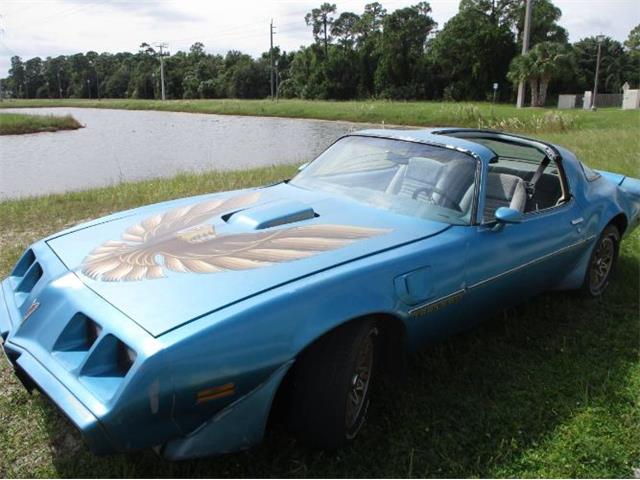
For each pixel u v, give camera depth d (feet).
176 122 140.26
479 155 11.27
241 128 117.19
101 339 7.18
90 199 27.40
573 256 13.21
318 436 7.99
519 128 79.71
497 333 12.44
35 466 8.11
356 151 12.89
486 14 241.35
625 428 9.16
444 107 145.48
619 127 76.07
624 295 14.80
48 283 8.68
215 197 12.18
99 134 100.89
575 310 13.79
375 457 8.40
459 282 9.90
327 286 7.93
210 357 6.86
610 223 14.58
